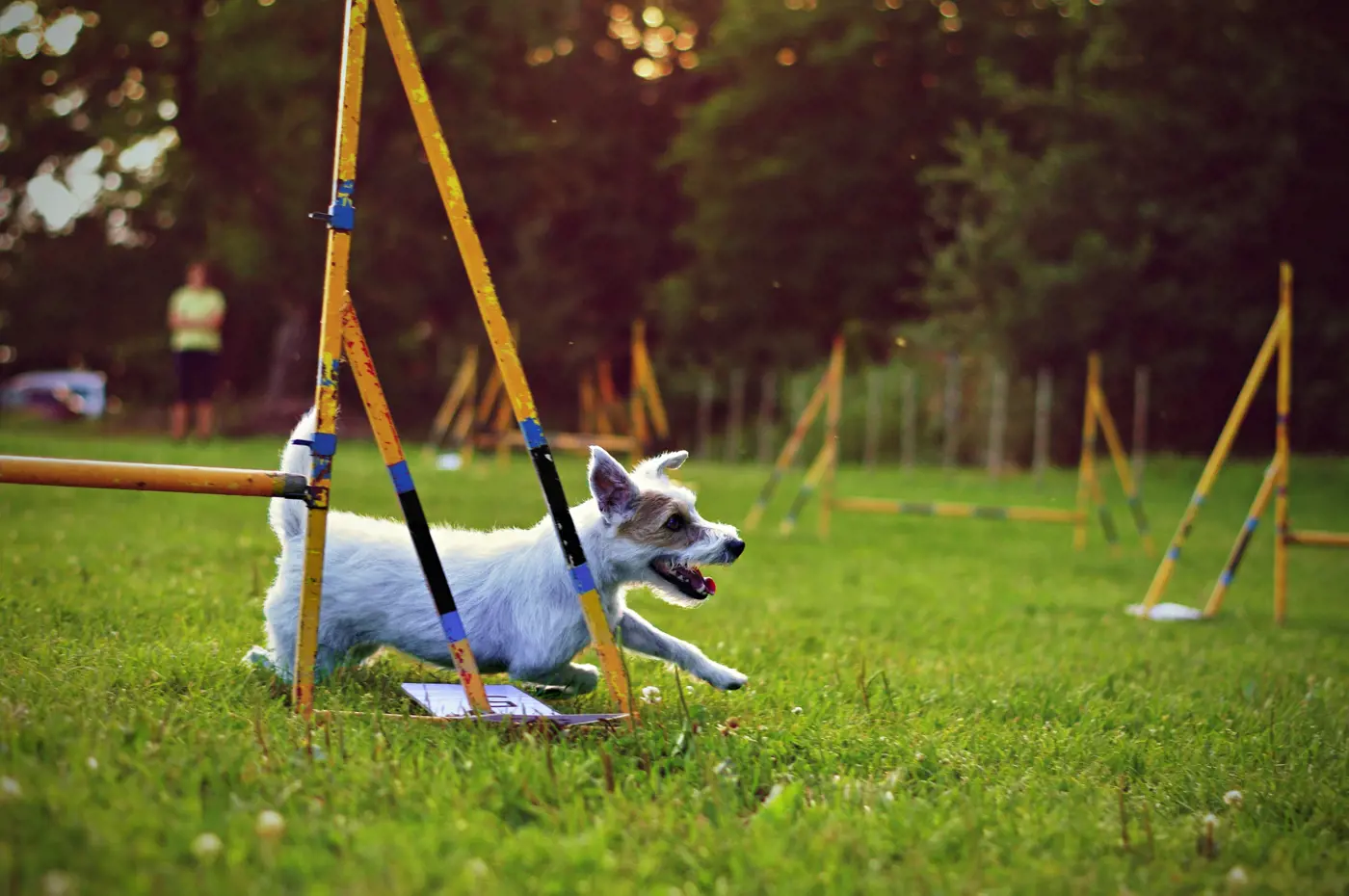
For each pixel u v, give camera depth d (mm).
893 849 3523
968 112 35281
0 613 6059
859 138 35281
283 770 3766
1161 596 11281
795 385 32469
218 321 21359
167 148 33094
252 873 2967
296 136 32156
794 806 3799
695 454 34750
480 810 3486
